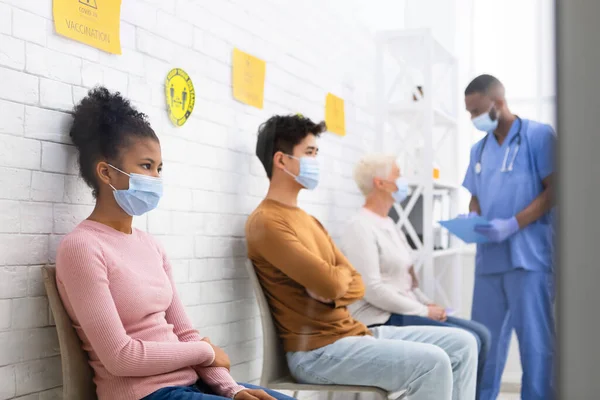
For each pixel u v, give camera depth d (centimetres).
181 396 129
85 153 139
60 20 136
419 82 221
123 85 156
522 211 158
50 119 134
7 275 125
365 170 207
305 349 185
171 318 145
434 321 185
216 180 191
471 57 170
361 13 232
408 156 206
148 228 165
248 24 208
